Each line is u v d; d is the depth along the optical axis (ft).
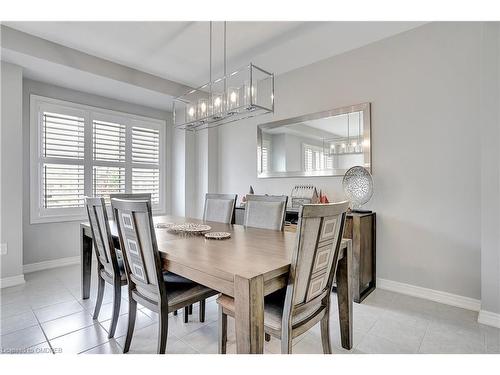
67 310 7.78
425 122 8.60
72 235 12.44
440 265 8.37
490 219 6.97
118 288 6.47
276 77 12.39
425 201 8.61
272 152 12.50
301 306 4.66
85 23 8.68
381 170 9.46
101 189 13.38
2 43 8.70
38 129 11.52
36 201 11.48
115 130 13.85
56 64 9.88
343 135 10.29
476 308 7.75
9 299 8.49
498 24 6.86
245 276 3.96
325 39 9.53
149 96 13.38
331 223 4.72
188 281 6.06
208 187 14.82
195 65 11.63
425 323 7.07
